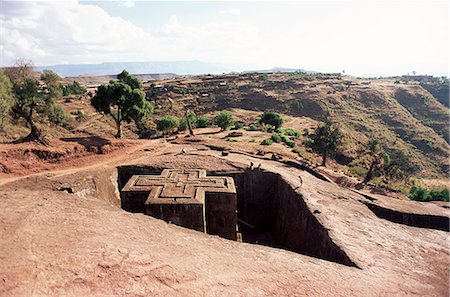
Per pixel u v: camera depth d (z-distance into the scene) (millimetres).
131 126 60156
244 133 43938
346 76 134000
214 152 25578
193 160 21781
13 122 27578
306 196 16156
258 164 21547
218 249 9164
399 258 10633
